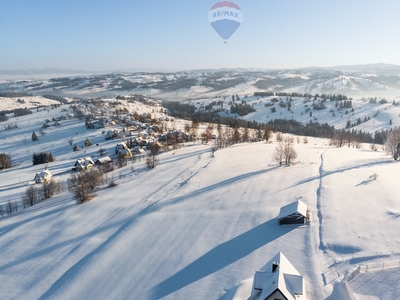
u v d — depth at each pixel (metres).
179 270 42.44
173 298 37.12
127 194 78.06
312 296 33.47
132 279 42.09
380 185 59.50
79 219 65.50
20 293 43.28
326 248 41.78
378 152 107.50
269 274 33.34
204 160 103.12
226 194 65.81
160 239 51.31
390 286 32.91
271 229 48.78
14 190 98.81
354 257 38.78
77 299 39.81
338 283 34.69
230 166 90.31
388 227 44.06
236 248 45.34
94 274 44.28
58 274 46.44
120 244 51.31
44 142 186.88
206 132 158.12
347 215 49.09
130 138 167.00
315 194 58.94
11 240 59.97
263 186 67.12
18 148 178.62
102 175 95.12
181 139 155.62
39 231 62.22
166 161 111.69
